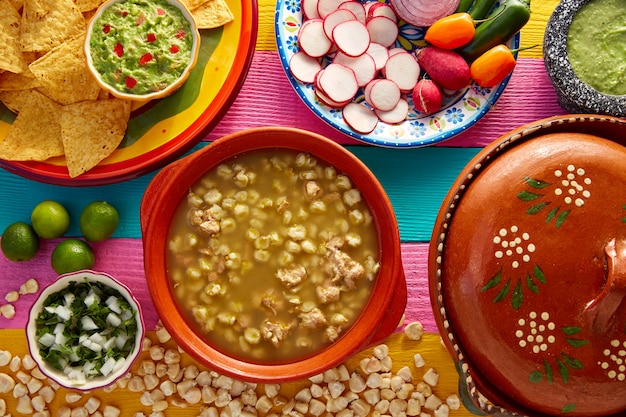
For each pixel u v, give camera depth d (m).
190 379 0.85
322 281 0.77
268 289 0.77
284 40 0.83
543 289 0.65
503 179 0.66
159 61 0.79
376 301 0.75
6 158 0.79
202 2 0.81
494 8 0.83
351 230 0.78
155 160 0.81
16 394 0.85
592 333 0.65
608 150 0.67
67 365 0.81
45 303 0.80
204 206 0.78
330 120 0.82
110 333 0.82
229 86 0.81
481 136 0.86
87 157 0.80
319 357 0.75
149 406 0.86
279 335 0.76
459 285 0.67
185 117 0.82
